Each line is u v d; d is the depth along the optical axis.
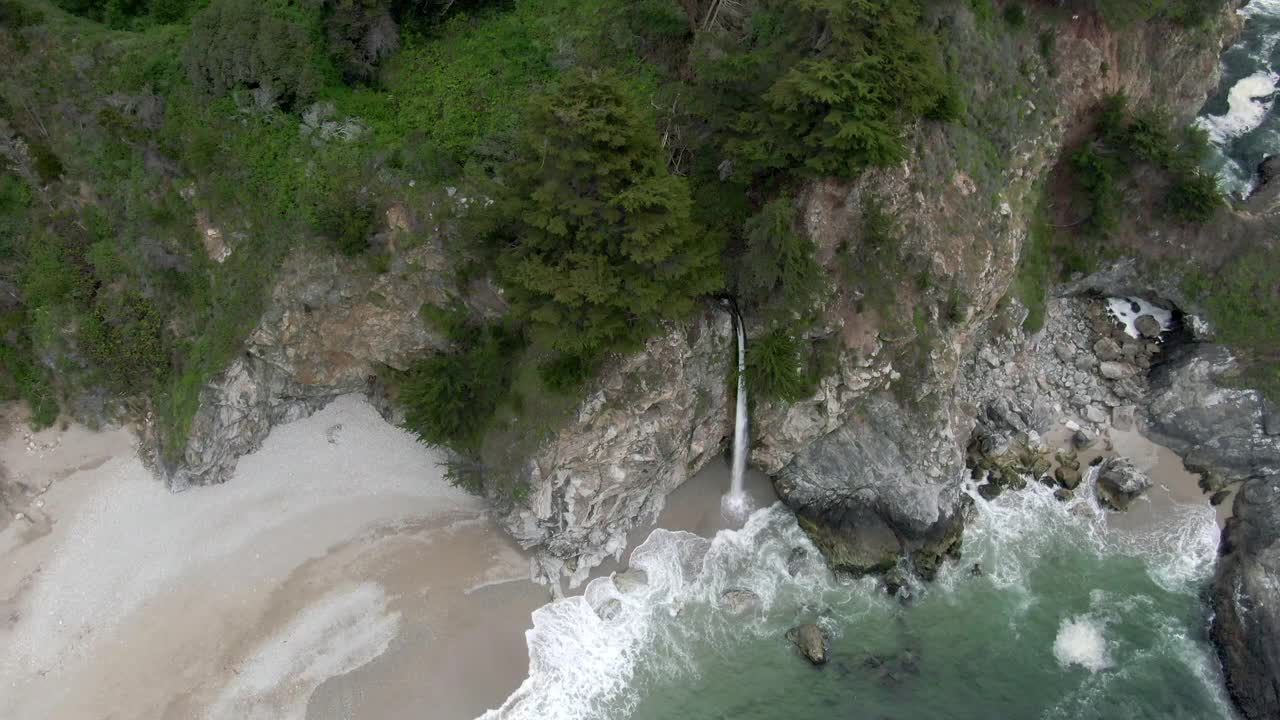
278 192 35.44
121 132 36.81
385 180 35.34
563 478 35.50
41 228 37.69
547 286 29.30
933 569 37.88
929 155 35.19
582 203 28.72
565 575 37.06
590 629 35.88
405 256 35.84
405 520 37.78
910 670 35.03
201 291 37.19
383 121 36.69
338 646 34.41
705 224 35.25
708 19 36.66
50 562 35.25
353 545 37.06
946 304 36.44
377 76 37.59
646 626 36.25
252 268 36.22
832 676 34.88
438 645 34.81
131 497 37.00
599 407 35.00
